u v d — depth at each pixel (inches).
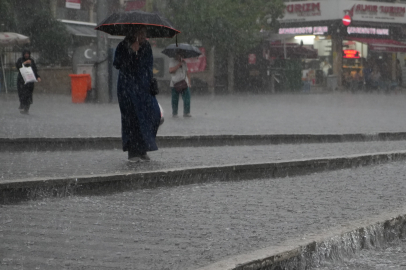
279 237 227.0
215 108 1014.4
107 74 1088.8
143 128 389.1
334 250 216.5
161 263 191.5
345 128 657.6
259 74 2041.1
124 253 202.5
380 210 280.2
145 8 1847.9
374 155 447.2
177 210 275.1
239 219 258.1
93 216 259.6
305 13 2324.1
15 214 260.5
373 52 2428.6
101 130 555.5
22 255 198.4
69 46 1612.9
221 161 406.0
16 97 1193.4
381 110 1018.1
